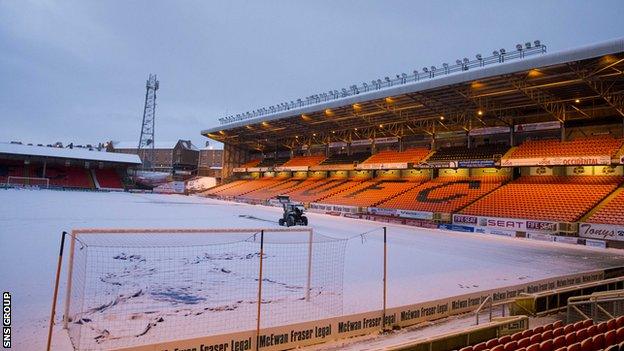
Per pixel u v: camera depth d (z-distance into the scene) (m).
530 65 28.27
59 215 31.69
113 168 86.69
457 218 36.12
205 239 21.34
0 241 18.94
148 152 116.31
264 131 66.44
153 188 89.62
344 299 11.20
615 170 33.97
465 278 14.81
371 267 16.16
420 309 10.26
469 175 45.47
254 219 36.19
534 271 16.95
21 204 40.66
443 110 42.72
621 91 30.66
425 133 52.12
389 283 13.45
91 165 83.06
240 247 19.25
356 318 9.16
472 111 42.47
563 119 37.12
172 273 13.38
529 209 32.88
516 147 40.16
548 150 36.56
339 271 14.99
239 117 67.81
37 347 7.04
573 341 6.86
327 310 10.06
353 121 53.12
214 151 112.75
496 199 36.94
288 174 74.06
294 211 30.89
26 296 10.19
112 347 7.20
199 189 89.81
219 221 33.09
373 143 57.94
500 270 16.84
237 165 83.56
